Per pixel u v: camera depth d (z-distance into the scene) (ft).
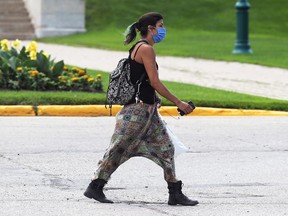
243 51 238.27
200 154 106.11
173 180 79.05
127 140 77.82
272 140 116.37
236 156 104.99
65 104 138.41
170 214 75.87
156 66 76.89
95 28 304.50
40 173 93.61
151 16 77.82
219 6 323.57
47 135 117.80
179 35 291.58
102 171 79.30
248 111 140.77
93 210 76.89
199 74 192.44
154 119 77.71
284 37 297.74
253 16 317.83
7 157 102.47
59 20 296.10
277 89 168.76
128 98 77.05
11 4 305.32
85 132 120.78
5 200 80.69
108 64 207.41
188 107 77.05
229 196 83.71
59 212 76.07
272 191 86.12
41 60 155.02
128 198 82.33
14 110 135.23
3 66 151.64
